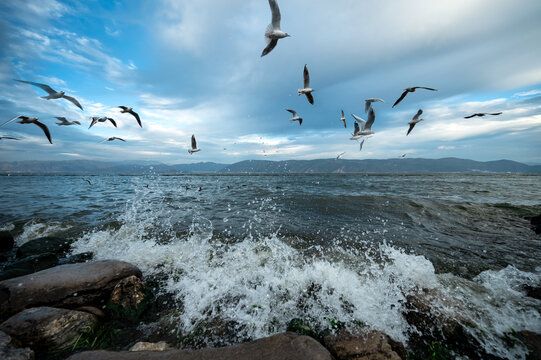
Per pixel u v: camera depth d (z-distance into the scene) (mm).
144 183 37750
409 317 4445
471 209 13141
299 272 6156
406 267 6312
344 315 4609
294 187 27766
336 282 5672
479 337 3895
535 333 3893
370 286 5484
